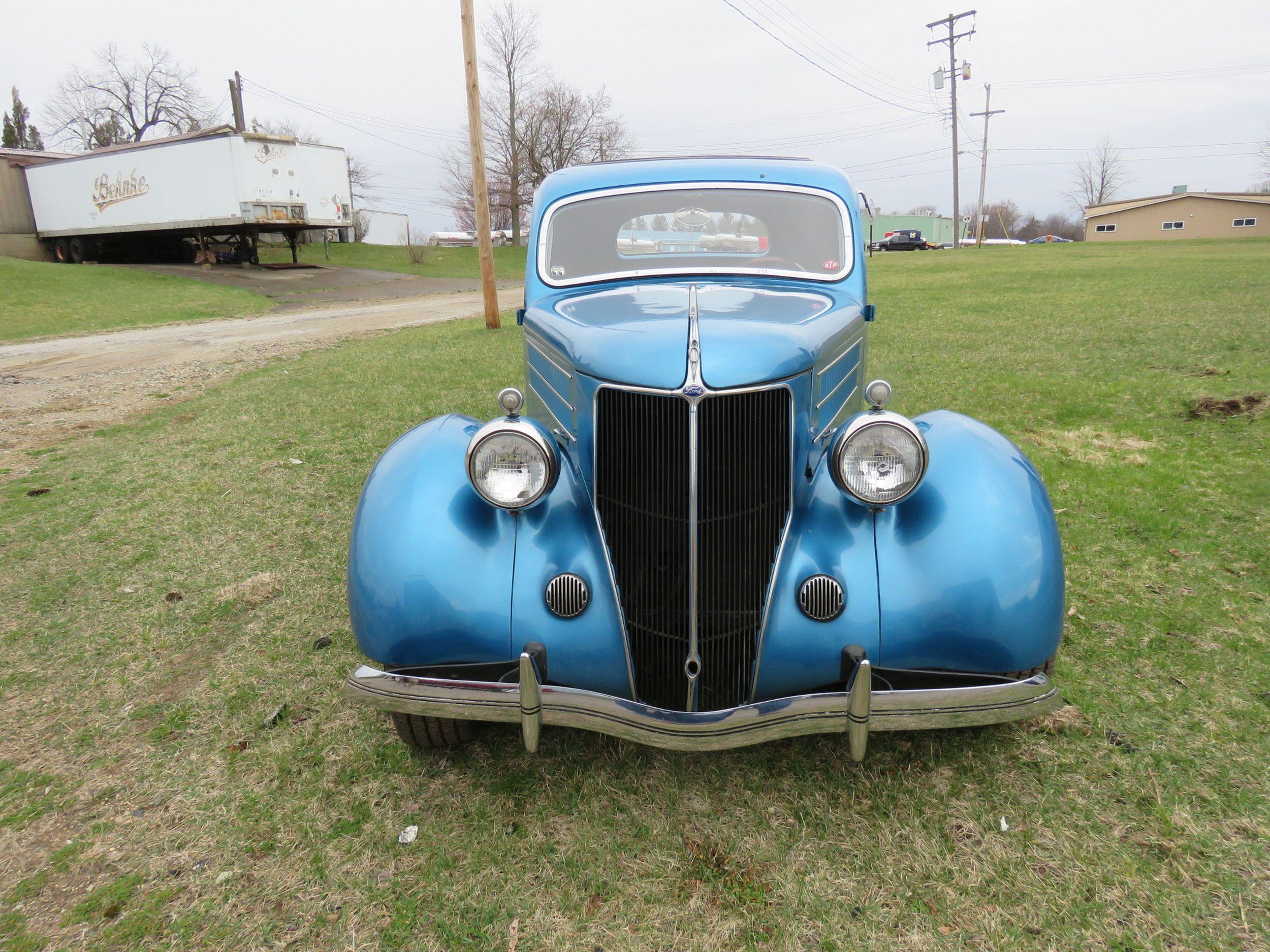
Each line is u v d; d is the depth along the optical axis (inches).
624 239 139.1
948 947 78.1
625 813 97.3
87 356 530.0
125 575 172.2
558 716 88.1
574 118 2207.2
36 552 185.6
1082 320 467.2
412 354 456.8
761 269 134.9
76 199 1211.9
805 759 105.0
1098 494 191.6
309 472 238.8
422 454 104.8
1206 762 101.1
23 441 296.7
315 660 136.5
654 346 93.4
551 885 87.3
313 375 402.3
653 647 96.0
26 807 102.1
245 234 1275.8
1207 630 132.6
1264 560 156.7
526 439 93.4
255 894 87.4
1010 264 1029.8
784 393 92.3
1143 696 115.2
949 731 109.2
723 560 92.8
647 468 92.2
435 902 85.7
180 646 142.4
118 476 243.1
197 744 114.3
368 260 1683.1
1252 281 622.5
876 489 92.4
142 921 84.0
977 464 97.8
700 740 85.0
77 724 120.2
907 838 91.6
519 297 1045.2
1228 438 232.5
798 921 81.8
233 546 185.6
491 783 103.7
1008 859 88.0
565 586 94.6
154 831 97.3
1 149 1389.0
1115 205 2335.1
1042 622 91.2
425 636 94.8
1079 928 79.3
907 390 298.8
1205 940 77.2
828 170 144.0
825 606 93.0
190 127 2338.8
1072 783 98.6
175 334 654.5
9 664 137.8
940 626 91.7
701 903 84.4
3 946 81.2
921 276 877.8
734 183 139.2
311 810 100.1
